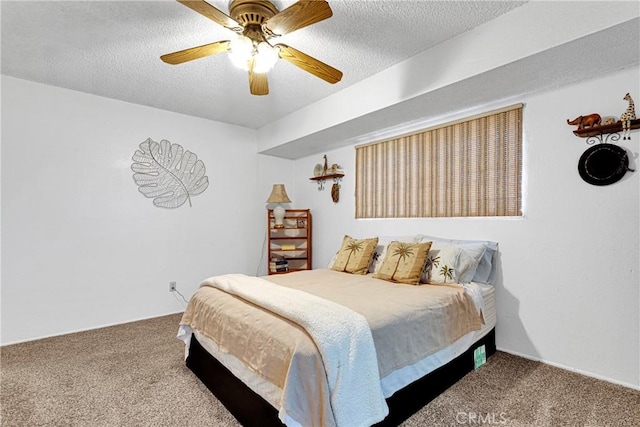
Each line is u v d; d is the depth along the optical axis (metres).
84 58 2.39
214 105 3.40
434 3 1.80
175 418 1.69
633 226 1.94
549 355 2.27
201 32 2.06
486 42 1.98
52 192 2.90
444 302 2.00
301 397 1.28
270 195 4.46
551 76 2.07
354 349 1.40
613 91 2.00
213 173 3.93
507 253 2.48
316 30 2.05
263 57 1.82
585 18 1.62
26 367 2.26
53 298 2.90
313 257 4.41
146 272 3.43
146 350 2.56
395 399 1.59
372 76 2.70
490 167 2.58
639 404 1.76
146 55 2.35
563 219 2.21
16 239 2.73
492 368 2.20
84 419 1.67
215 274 3.94
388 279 2.54
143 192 3.40
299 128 3.54
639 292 1.92
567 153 2.19
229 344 1.73
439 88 2.24
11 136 2.71
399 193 3.28
